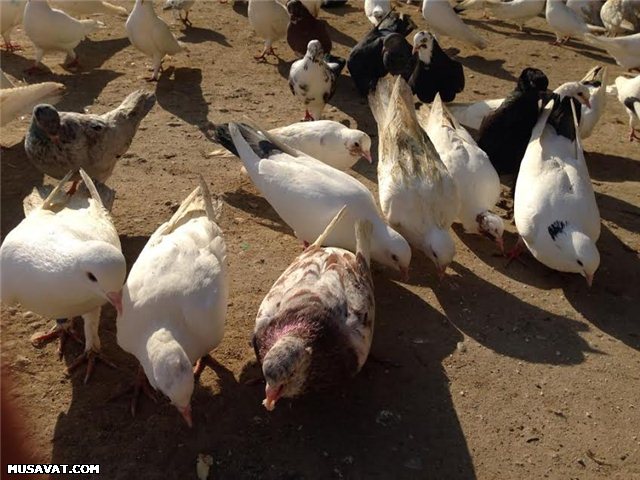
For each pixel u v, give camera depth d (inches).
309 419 27.7
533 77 42.0
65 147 36.6
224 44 64.6
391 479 25.5
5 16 56.9
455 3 79.7
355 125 52.3
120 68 58.0
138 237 37.0
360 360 27.0
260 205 41.1
